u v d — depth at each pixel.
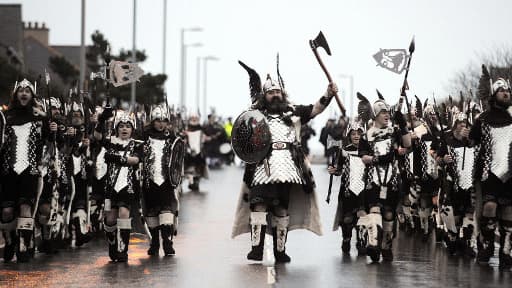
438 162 43.91
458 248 41.88
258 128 37.12
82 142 43.06
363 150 38.50
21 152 37.25
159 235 40.50
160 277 33.50
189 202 70.06
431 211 47.88
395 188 38.34
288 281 32.75
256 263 37.53
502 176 37.72
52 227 40.09
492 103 38.44
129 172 37.97
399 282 32.69
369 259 39.25
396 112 38.28
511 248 38.41
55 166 39.47
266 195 37.25
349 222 41.53
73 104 44.03
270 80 38.00
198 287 31.38
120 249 37.62
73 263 37.28
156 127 39.81
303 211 38.72
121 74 41.28
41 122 37.72
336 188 88.25
